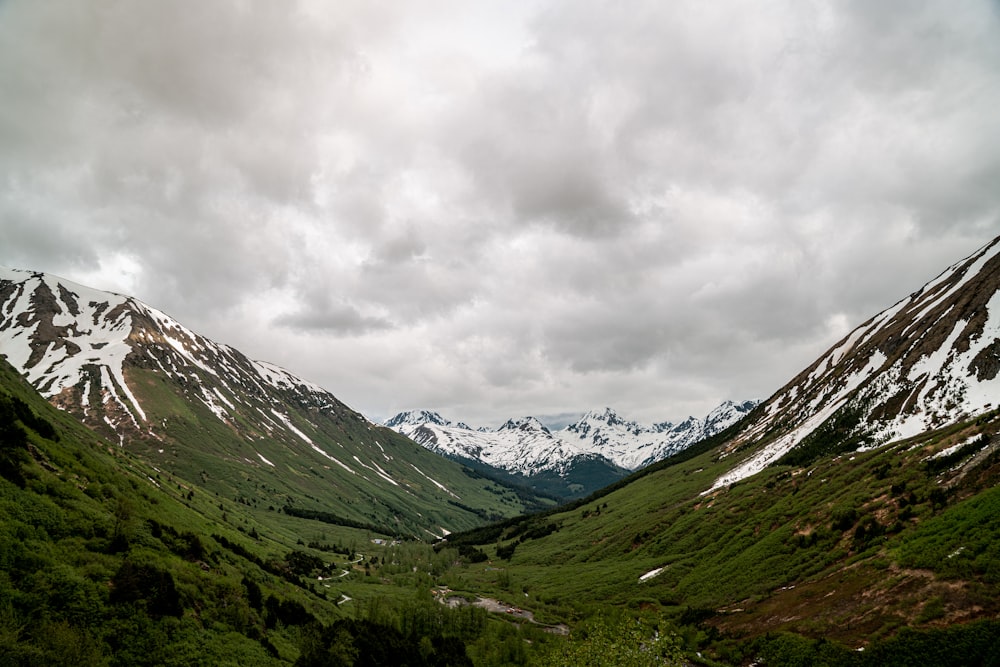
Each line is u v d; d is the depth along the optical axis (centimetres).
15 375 13012
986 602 7038
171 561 6831
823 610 9088
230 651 5850
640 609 13400
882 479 12762
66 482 7012
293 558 17438
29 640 4362
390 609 13238
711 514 18000
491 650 11388
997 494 8825
